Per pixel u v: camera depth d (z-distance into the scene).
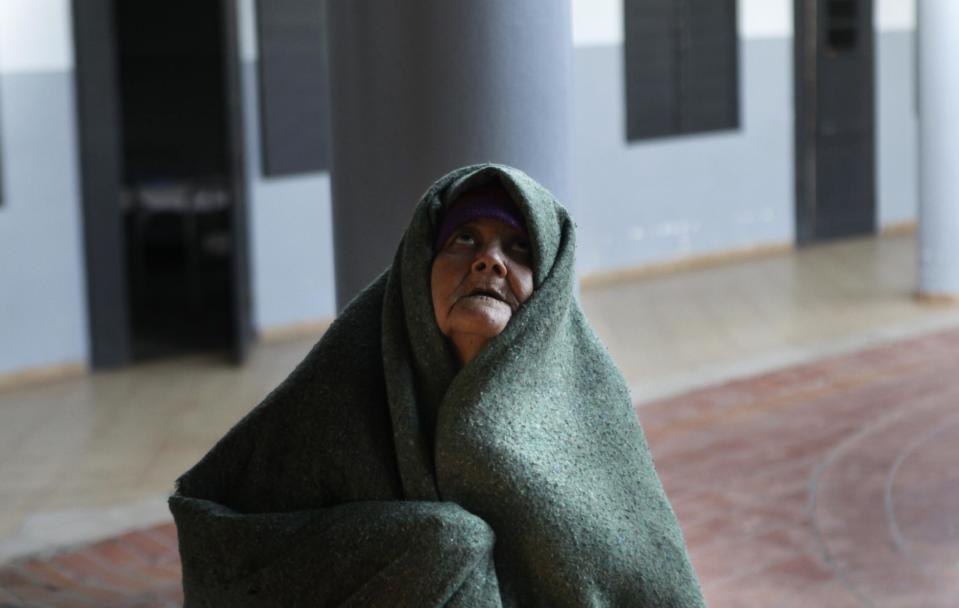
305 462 1.59
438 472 1.51
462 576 1.46
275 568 1.52
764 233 11.95
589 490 1.55
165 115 10.49
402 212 3.17
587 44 10.63
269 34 9.05
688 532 5.42
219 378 8.37
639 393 7.58
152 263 10.66
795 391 7.54
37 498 6.13
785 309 9.83
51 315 8.35
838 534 5.37
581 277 10.84
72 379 8.38
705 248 11.56
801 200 12.15
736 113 11.66
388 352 1.55
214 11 10.41
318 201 9.40
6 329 8.19
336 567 1.49
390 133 3.14
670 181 11.27
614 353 8.67
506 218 1.54
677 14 11.19
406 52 3.09
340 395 1.59
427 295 1.54
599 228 10.89
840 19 12.23
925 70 9.63
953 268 9.76
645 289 10.70
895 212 12.94
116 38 10.36
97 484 6.33
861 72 12.45
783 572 5.00
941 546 5.24
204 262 10.46
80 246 8.42
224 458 1.64
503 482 1.49
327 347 1.62
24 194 8.19
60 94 8.26
